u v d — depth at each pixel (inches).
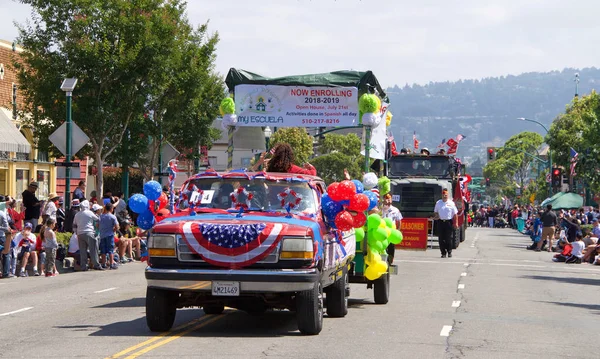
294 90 805.9
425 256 1374.3
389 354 459.2
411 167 1755.7
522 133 7347.4
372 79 808.9
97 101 1448.1
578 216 2021.4
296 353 453.1
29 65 1496.1
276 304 517.3
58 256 1114.1
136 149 1617.9
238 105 808.9
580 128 2311.8
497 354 470.9
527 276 1059.3
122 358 433.4
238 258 490.3
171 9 1550.2
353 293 798.5
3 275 984.3
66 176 1237.7
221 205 544.7
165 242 496.7
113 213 1226.6
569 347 505.0
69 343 485.4
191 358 433.7
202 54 1632.6
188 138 1791.3
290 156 616.4
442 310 672.4
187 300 520.1
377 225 668.1
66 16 1448.1
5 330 549.0
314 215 537.6
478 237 2373.3
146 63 1462.8
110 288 849.5
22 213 1146.0
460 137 1806.1
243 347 471.5
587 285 974.4
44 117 1478.8
